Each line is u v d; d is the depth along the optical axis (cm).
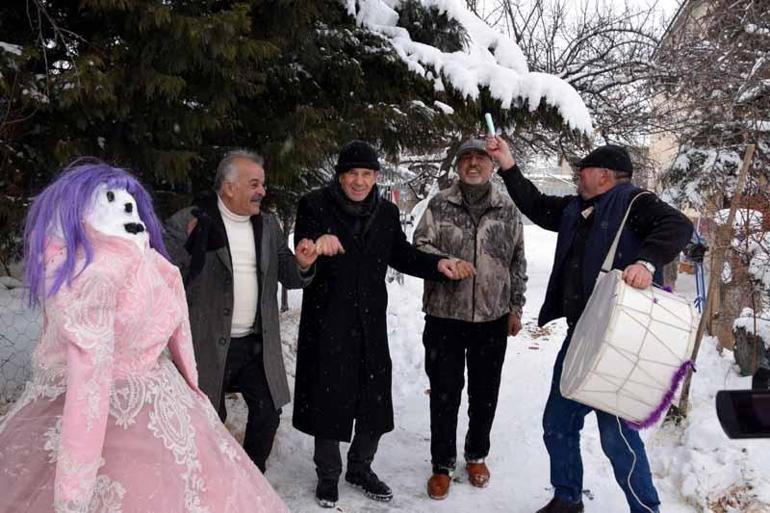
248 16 374
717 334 597
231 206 316
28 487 185
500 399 502
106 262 194
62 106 323
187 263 301
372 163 331
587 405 297
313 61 451
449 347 360
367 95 500
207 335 307
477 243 359
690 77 666
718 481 342
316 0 414
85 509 176
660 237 278
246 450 331
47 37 370
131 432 195
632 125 983
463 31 532
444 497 355
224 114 394
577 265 316
